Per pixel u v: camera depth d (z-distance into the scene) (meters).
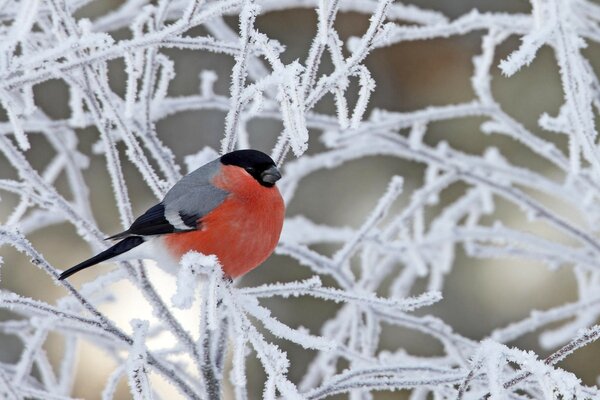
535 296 12.53
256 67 10.78
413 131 10.62
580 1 9.45
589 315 10.97
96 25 9.85
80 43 6.70
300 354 11.98
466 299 12.59
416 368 6.61
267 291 6.78
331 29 6.34
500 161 11.09
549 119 7.90
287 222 11.05
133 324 5.89
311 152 12.66
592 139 6.75
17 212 7.65
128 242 7.24
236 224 7.32
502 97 12.27
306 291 6.80
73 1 9.23
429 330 8.55
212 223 7.30
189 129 12.66
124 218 7.28
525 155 12.38
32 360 8.35
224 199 7.34
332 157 10.88
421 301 6.80
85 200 10.31
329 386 6.53
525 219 12.74
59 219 10.77
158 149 7.81
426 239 10.88
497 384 5.22
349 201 12.65
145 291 7.17
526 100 12.19
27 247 6.29
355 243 8.80
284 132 7.03
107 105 7.16
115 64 12.14
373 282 10.76
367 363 7.94
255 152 7.59
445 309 12.58
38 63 6.70
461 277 12.66
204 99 9.96
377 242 10.02
